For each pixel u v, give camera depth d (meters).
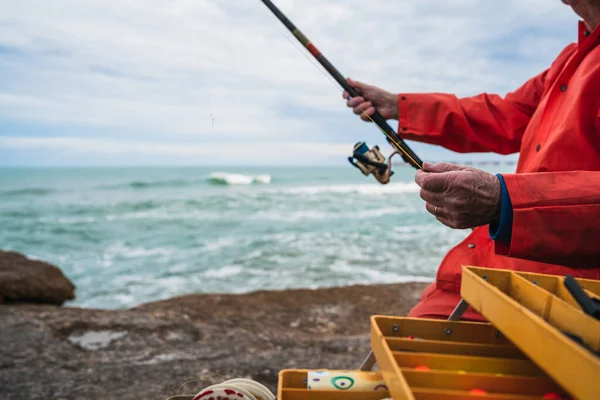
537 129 1.57
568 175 1.11
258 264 10.66
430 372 0.90
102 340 4.30
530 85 2.03
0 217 21.30
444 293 1.60
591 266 1.15
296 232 15.73
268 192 35.50
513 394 0.90
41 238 15.41
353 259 10.99
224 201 28.20
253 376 3.58
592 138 1.37
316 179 53.94
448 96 2.15
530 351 0.78
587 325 0.78
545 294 0.94
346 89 2.22
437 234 14.96
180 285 8.96
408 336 1.13
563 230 1.07
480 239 1.60
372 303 6.44
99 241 14.64
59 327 4.47
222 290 8.54
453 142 2.17
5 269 7.44
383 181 2.25
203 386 3.33
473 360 0.97
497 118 2.07
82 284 9.09
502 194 1.09
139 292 8.51
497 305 0.92
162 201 28.25
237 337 4.63
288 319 5.64
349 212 22.52
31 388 3.26
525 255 1.11
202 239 14.52
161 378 3.49
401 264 10.40
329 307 6.22
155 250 12.83
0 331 4.25
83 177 68.19
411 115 2.17
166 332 4.60
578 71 1.44
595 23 1.44
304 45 2.22
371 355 1.14
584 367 0.64
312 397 1.01
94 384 3.35
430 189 1.13
